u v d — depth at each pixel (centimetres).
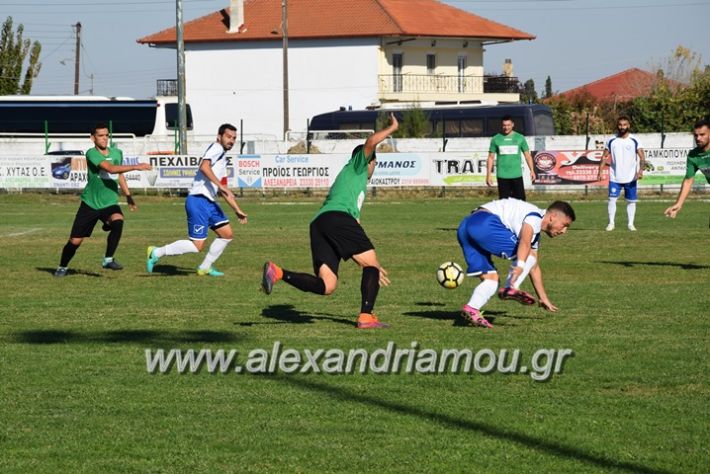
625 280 2522
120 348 1670
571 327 1831
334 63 12456
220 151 2638
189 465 1074
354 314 2014
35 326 1889
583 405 1296
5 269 2856
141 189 7169
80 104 9175
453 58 12875
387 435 1173
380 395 1359
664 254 3122
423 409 1284
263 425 1216
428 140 7819
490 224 1791
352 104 12400
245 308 2098
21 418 1252
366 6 12569
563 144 7112
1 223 4788
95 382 1437
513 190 3478
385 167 6625
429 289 2386
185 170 6956
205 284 2508
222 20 13100
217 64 12925
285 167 6706
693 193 6444
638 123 8894
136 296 2295
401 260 3014
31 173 6981
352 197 1830
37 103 9162
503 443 1140
